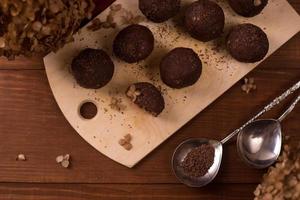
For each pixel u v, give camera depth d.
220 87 0.52
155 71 0.52
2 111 0.52
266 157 0.51
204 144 0.52
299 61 0.52
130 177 0.52
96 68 0.49
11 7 0.42
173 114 0.52
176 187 0.52
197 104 0.52
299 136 0.52
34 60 0.52
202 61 0.52
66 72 0.52
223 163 0.52
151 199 0.52
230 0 0.51
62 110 0.52
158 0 0.49
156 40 0.52
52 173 0.52
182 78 0.49
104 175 0.52
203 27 0.50
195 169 0.51
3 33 0.43
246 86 0.52
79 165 0.52
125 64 0.52
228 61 0.52
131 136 0.52
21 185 0.52
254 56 0.50
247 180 0.52
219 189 0.52
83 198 0.52
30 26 0.43
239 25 0.51
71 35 0.47
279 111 0.52
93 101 0.52
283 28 0.52
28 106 0.52
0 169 0.52
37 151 0.52
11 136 0.52
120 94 0.52
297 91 0.52
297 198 0.42
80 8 0.46
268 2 0.52
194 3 0.50
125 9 0.52
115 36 0.52
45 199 0.52
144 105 0.50
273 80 0.52
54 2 0.43
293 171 0.43
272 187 0.43
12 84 0.52
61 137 0.52
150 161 0.52
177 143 0.52
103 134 0.52
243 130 0.51
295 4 0.52
